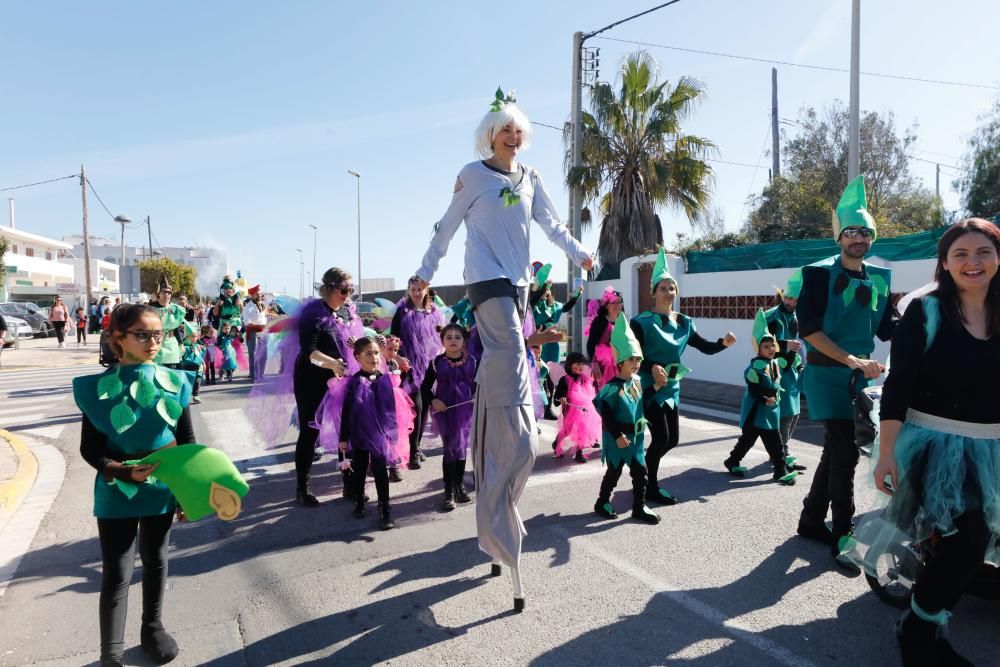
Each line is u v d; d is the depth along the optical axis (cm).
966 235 246
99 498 273
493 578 370
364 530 455
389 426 477
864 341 378
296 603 343
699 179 1706
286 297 605
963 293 252
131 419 269
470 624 317
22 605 348
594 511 485
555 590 353
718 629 308
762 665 277
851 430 376
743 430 579
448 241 341
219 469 267
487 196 322
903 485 262
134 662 287
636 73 1712
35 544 436
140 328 269
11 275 4138
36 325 2830
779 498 514
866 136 2173
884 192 2166
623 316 469
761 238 2108
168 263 5241
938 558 252
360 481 486
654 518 459
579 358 648
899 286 888
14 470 618
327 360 471
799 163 2234
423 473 616
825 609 327
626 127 1717
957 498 243
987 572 297
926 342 254
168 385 281
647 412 488
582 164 1706
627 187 1744
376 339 566
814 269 378
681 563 387
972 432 249
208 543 434
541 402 688
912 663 257
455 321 744
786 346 584
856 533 305
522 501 514
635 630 308
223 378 1373
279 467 640
